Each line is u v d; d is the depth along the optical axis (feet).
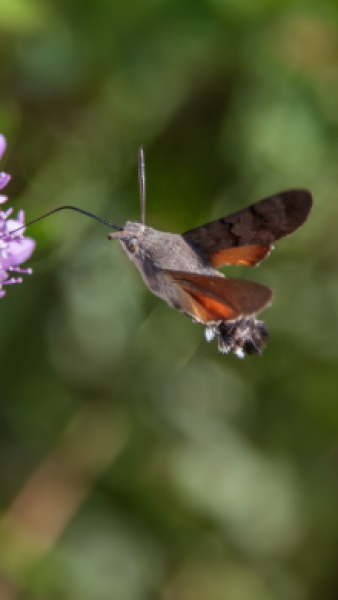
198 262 3.01
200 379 3.36
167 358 3.35
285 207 3.00
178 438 3.34
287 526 3.33
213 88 3.30
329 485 3.35
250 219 3.00
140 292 3.35
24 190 3.28
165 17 3.28
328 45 3.30
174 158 3.33
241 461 3.34
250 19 3.29
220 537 3.32
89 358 3.34
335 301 3.37
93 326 3.34
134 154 3.32
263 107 3.29
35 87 3.27
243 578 3.32
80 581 3.27
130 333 3.35
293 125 3.29
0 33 3.24
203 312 3.00
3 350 3.32
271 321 3.37
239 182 3.32
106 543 3.29
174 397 3.35
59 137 3.29
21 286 3.32
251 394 3.37
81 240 3.32
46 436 3.32
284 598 3.32
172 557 3.31
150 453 3.33
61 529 3.28
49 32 3.26
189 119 3.31
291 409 3.37
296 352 3.37
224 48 3.29
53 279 3.32
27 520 3.28
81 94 3.28
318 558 3.34
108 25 3.27
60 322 3.33
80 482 3.31
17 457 3.31
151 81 3.29
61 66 3.26
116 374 3.34
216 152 3.32
